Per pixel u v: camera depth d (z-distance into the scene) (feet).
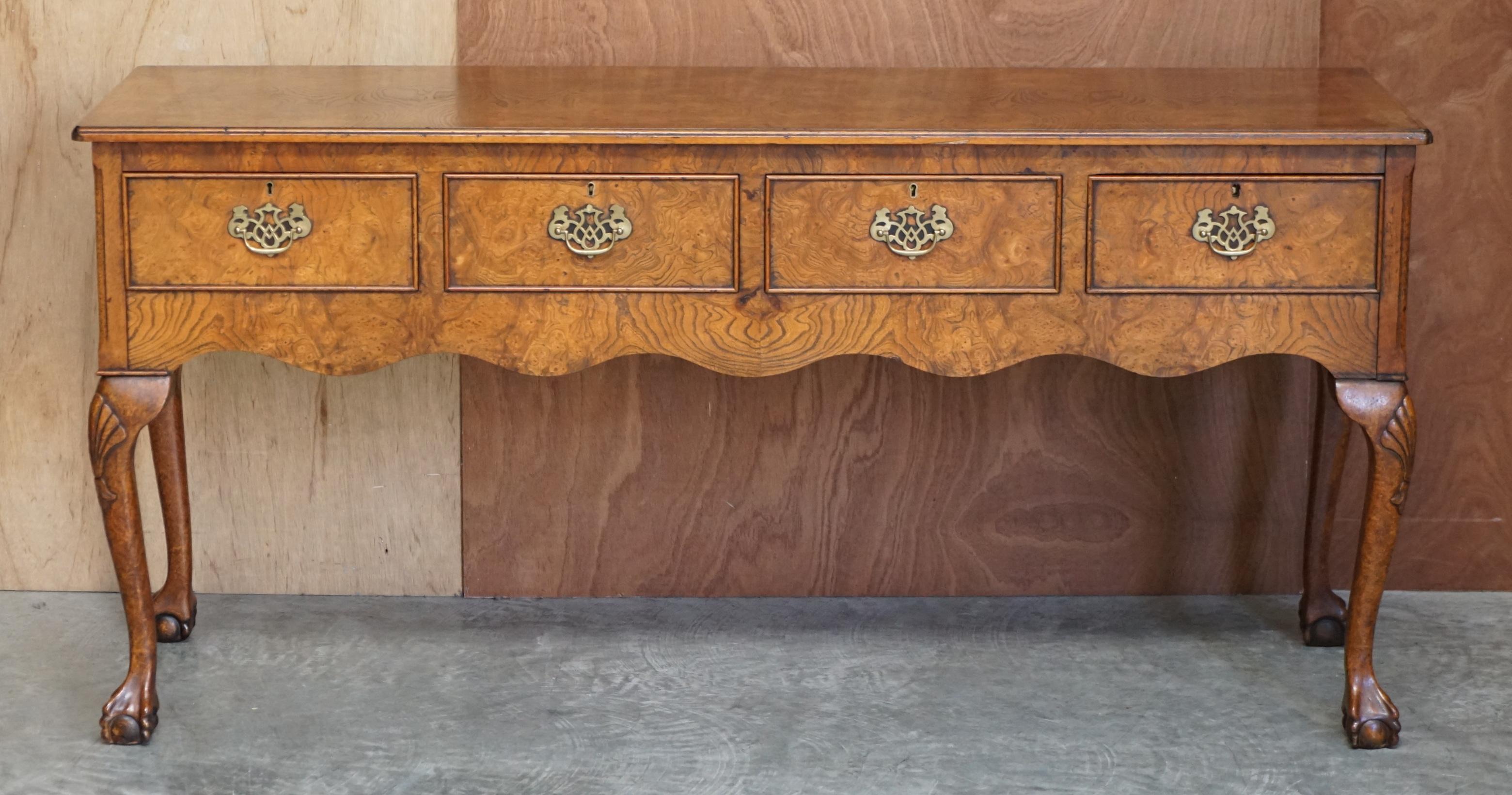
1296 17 9.74
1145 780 7.57
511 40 9.81
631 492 10.22
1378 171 7.64
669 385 10.08
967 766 7.72
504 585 10.32
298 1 9.77
